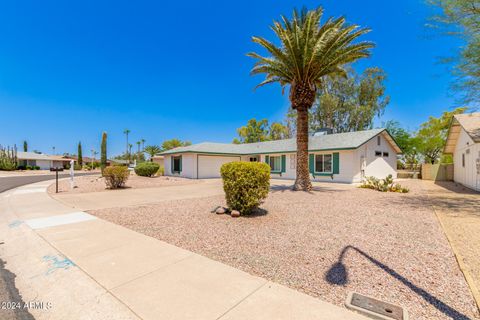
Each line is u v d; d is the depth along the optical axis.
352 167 17.20
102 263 3.76
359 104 32.25
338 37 11.31
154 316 2.47
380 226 5.87
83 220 6.52
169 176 25.61
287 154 22.17
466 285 3.07
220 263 3.74
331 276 3.31
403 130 29.98
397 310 2.54
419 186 16.03
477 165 13.45
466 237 4.99
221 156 25.09
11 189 14.43
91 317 2.54
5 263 4.03
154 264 3.71
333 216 6.91
